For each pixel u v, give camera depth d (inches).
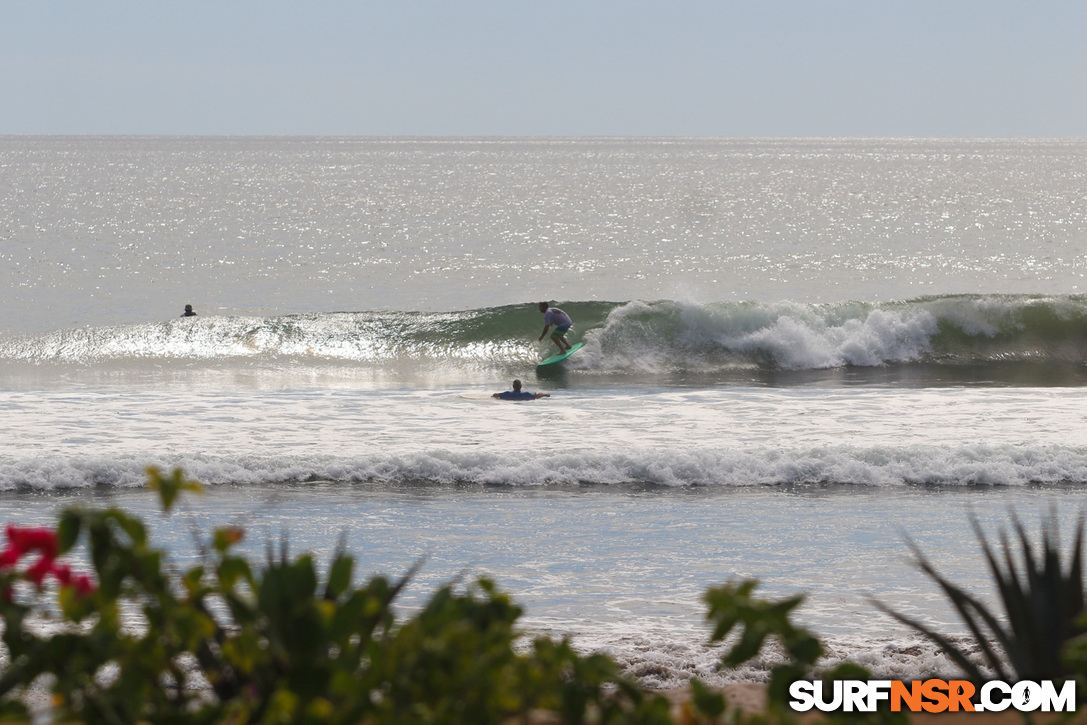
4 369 3855.8
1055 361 4288.9
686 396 3299.7
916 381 3786.9
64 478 2174.0
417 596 1449.3
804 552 1716.3
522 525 1893.5
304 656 440.1
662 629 1305.4
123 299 5841.5
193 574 468.4
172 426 2709.2
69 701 449.4
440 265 7618.1
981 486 2228.1
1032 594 621.6
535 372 4005.9
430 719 434.6
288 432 2652.6
